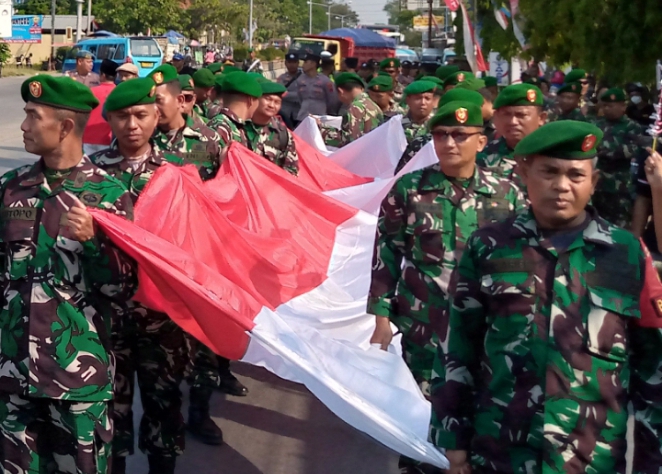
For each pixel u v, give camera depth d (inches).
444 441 112.3
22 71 1883.6
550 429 102.9
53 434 133.4
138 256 135.3
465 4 621.6
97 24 2090.3
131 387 164.4
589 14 369.4
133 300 149.9
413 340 166.4
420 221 163.8
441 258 163.2
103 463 132.4
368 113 389.4
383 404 148.4
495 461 107.0
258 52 1926.7
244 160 225.1
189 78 267.0
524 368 104.8
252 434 204.8
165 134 202.7
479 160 212.5
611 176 313.6
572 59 462.9
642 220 231.9
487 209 164.6
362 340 202.8
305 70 575.8
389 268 166.6
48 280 126.7
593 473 103.4
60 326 126.8
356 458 192.7
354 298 216.5
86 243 125.2
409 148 261.3
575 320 103.5
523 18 496.7
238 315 147.4
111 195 132.2
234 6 2428.6
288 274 208.5
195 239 181.2
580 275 104.3
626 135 311.1
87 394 127.8
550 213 104.0
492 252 107.5
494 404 107.0
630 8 346.6
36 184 128.6
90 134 278.4
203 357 199.3
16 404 129.2
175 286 143.7
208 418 200.4
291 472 185.0
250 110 239.8
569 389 103.0
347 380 150.9
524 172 106.7
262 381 242.1
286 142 251.9
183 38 2082.9
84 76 516.4
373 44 1636.3
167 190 175.0
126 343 161.9
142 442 168.1
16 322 127.3
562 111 368.2
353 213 233.8
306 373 145.1
